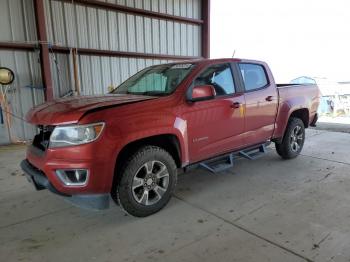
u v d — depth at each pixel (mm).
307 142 6340
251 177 4199
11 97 6852
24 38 6852
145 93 3557
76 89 7727
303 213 3084
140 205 2990
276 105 4449
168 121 3051
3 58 6637
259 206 3275
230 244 2551
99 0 7883
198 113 3348
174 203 3391
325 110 11391
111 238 2695
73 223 2988
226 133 3736
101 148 2605
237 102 3797
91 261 2369
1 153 5949
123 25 8523
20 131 7070
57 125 2658
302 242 2551
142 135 2854
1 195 3719
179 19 9812
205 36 10609
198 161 3529
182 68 3639
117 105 2824
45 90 7156
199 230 2797
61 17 7340
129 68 8844
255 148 4430
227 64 3840
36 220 3064
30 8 6840
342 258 2320
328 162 4859
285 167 4625
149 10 8984
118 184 2859
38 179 2867
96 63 8117
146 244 2586
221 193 3652
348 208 3186
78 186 2639
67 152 2598
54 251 2514
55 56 7363
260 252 2422
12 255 2465
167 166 3154
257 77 4262
